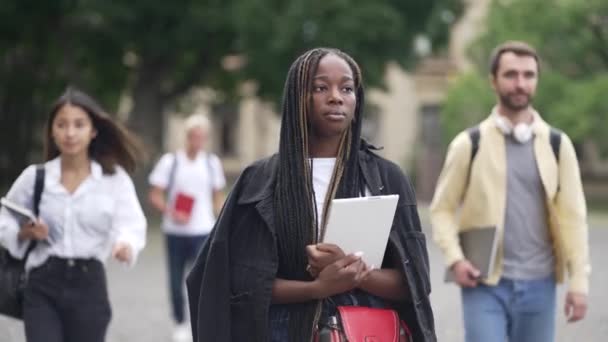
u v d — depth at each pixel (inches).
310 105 245.8
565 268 365.4
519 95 367.9
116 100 2233.0
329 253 234.8
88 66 2017.7
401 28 1674.5
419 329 242.7
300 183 244.5
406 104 3065.9
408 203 252.1
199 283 253.1
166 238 683.4
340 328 240.2
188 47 1771.7
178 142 3056.1
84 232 367.6
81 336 363.9
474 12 2878.9
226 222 246.4
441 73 3009.4
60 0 1760.6
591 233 1519.4
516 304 362.9
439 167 2442.2
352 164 248.8
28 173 371.2
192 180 697.0
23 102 2178.9
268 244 243.4
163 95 1931.6
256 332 239.6
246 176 253.9
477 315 362.6
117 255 366.6
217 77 2146.9
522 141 365.7
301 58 249.0
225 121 3134.8
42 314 358.0
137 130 1838.1
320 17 1611.7
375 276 242.7
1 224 359.3
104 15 1675.7
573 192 363.6
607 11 1897.1
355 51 1631.4
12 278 362.3
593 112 1927.9
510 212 363.9
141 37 1756.9
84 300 362.9
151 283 931.3
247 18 1656.0
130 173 386.9
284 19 1615.4
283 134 248.2
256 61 1691.7
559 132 368.8
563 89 1943.9
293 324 242.4
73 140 368.2
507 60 370.0
